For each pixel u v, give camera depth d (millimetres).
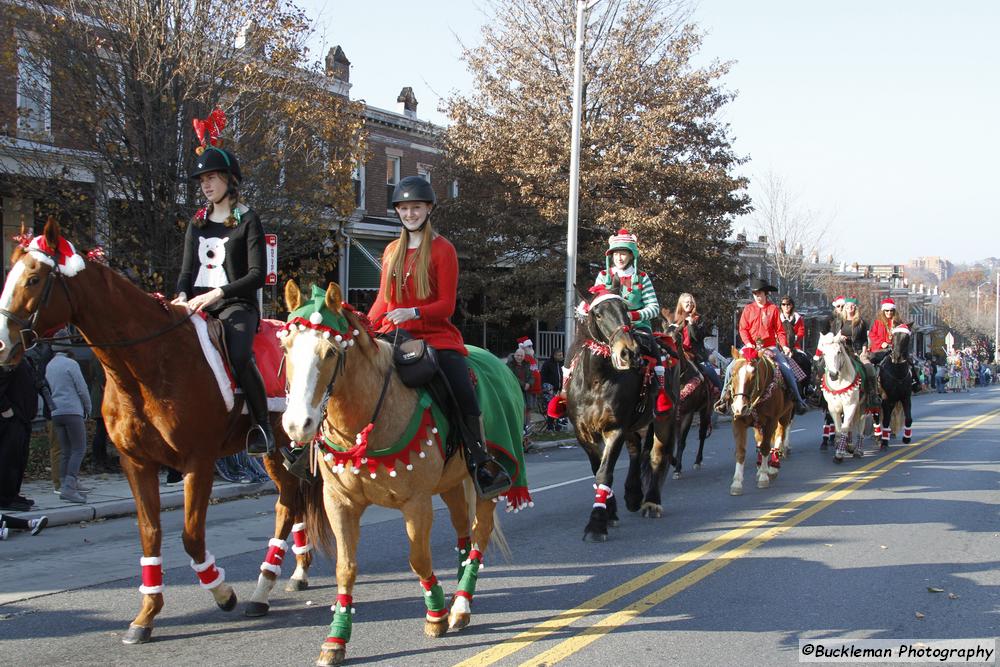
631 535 8633
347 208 15719
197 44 14008
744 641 5422
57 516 9414
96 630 5680
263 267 6059
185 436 5562
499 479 5562
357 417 4809
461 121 25234
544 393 19906
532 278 23641
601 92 24172
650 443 9953
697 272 24047
